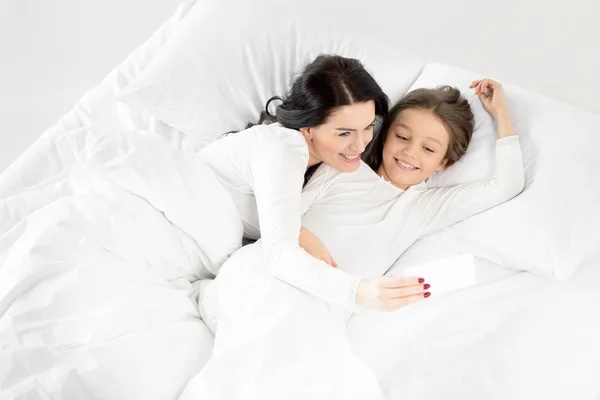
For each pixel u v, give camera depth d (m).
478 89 1.35
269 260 1.08
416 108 1.27
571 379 1.10
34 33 2.08
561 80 1.63
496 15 1.81
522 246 1.22
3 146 1.79
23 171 1.33
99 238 1.09
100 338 1.00
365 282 1.03
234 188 1.23
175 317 1.10
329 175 1.33
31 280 1.02
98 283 1.04
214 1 1.54
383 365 1.13
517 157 1.26
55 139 1.19
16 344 0.96
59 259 1.05
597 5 1.77
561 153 1.25
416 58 1.64
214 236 1.20
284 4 1.53
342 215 1.29
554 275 1.19
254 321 1.06
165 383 1.01
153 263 1.16
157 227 1.16
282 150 1.14
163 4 2.14
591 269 1.25
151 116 1.53
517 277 1.26
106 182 1.15
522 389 1.09
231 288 1.13
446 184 1.36
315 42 1.51
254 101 1.48
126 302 1.05
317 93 1.11
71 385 0.95
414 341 1.16
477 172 1.32
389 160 1.31
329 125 1.13
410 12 1.84
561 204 1.21
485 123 1.34
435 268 1.12
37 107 1.90
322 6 1.86
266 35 1.49
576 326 1.17
